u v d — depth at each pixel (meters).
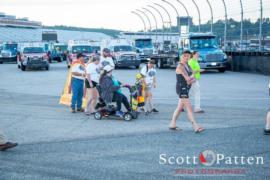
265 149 9.09
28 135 10.95
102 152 9.08
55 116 13.98
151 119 13.18
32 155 8.91
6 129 11.78
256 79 27.80
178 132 11.04
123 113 12.97
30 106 16.34
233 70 37.00
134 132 11.14
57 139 10.44
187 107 11.00
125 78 30.22
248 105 15.80
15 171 7.80
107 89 12.93
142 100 13.51
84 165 8.11
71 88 15.35
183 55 10.88
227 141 9.87
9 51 59.94
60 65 53.06
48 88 23.44
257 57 33.16
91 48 46.78
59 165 8.14
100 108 13.27
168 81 27.25
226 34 40.44
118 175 7.46
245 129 11.28
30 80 29.16
